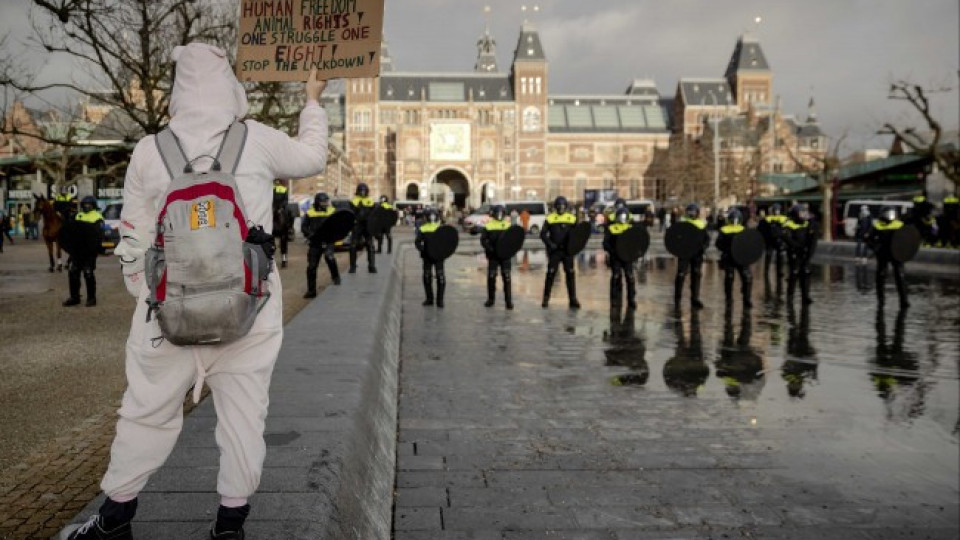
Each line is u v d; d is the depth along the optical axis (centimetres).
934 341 1297
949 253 2861
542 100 12088
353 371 676
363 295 1338
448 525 553
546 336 1352
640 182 12719
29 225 3997
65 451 499
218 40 1848
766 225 2173
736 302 1848
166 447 284
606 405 895
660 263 3134
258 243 275
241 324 261
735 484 645
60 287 1617
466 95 12150
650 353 1198
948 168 3300
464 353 1195
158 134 284
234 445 279
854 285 2230
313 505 354
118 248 285
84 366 779
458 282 2323
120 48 1661
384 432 652
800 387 980
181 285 255
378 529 443
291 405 551
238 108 300
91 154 3544
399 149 11481
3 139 3228
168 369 273
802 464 696
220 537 288
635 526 557
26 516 388
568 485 638
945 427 809
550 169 12638
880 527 562
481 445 743
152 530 320
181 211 258
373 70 368
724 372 1066
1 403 625
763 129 10012
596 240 4881
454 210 10438
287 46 375
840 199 5222
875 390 962
